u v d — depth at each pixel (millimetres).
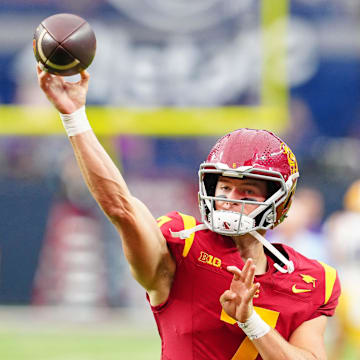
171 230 11211
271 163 11156
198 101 40938
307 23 41156
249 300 10320
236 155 11094
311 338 11258
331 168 41906
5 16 40906
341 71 41688
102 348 30500
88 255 40562
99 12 40781
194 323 10992
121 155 42438
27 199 40750
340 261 30688
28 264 40594
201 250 11109
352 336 29938
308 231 33844
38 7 40969
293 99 41844
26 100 41250
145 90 41000
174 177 42719
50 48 10203
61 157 41906
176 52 40844
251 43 40656
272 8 40594
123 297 40469
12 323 36562
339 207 41500
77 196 40719
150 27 40750
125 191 10336
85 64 10430
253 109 40875
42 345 31125
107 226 40750
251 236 11430
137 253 10445
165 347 11312
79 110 10414
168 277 11109
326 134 42156
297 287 11336
